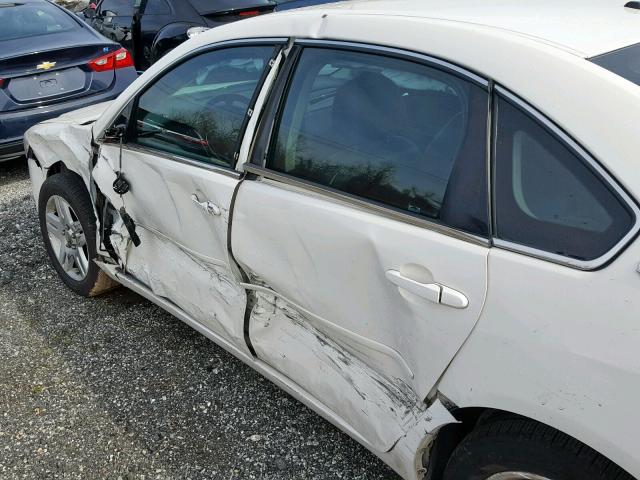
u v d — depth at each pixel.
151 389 2.83
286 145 2.13
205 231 2.39
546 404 1.46
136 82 2.83
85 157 3.06
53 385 2.90
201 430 2.58
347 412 2.05
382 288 1.79
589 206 1.43
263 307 2.30
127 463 2.44
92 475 2.40
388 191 1.82
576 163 1.45
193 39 2.59
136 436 2.57
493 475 1.66
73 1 14.41
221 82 2.40
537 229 1.50
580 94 1.46
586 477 1.47
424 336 1.69
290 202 2.03
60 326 3.34
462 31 1.72
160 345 3.13
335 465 2.38
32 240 4.32
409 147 1.80
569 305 1.41
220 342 2.59
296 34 2.15
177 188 2.48
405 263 1.70
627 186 1.37
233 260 2.31
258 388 2.80
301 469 2.37
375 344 1.88
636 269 1.33
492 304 1.53
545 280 1.46
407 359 1.79
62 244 3.53
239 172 2.25
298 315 2.17
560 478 1.51
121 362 3.02
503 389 1.54
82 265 3.46
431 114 1.76
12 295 3.66
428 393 1.74
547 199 1.49
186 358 3.03
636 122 1.39
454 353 1.63
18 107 5.16
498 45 1.63
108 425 2.64
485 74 1.62
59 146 3.26
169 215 2.58
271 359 2.31
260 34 2.27
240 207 2.20
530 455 1.55
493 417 1.68
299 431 2.55
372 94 1.92
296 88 2.13
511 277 1.51
